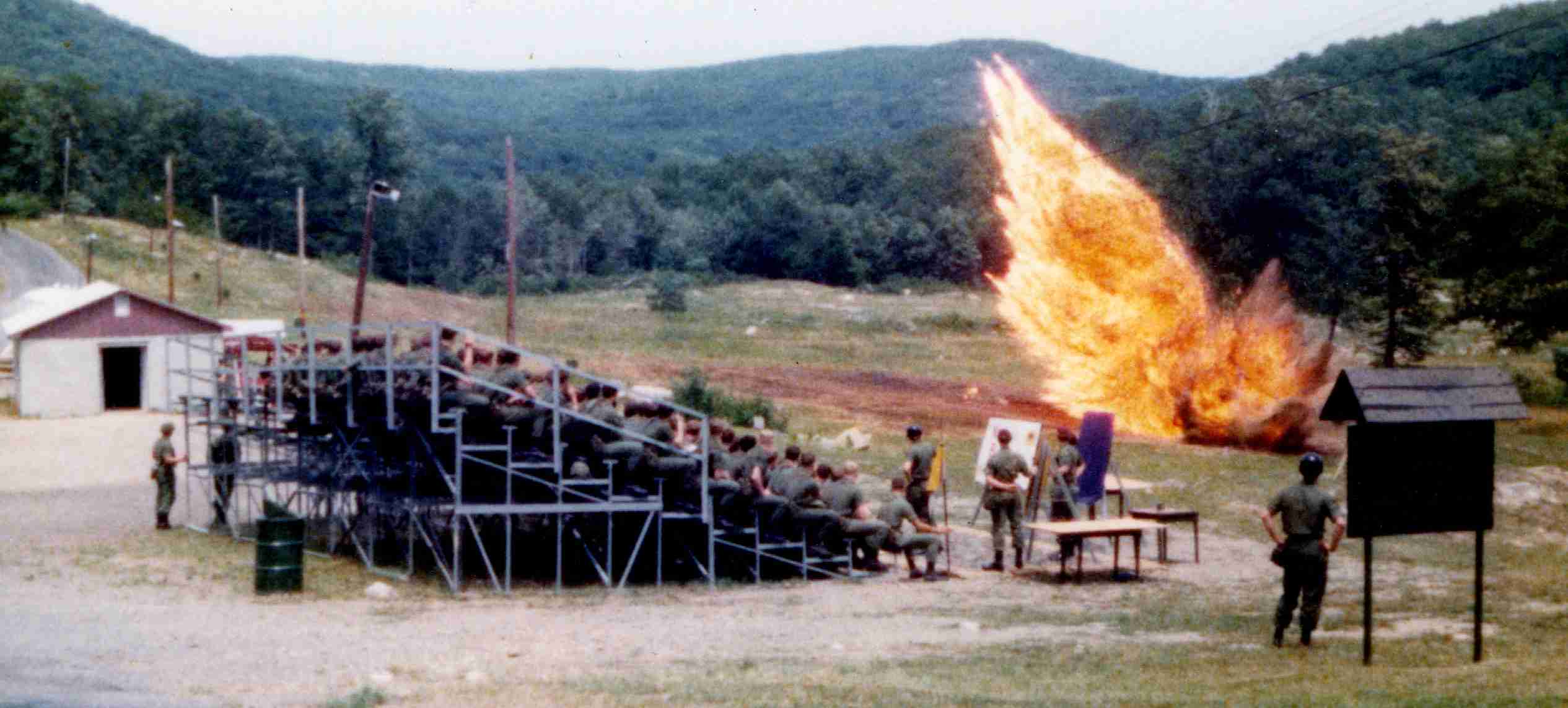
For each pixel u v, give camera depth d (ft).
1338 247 265.95
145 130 631.97
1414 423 45.73
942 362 284.61
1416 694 37.17
